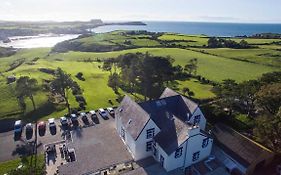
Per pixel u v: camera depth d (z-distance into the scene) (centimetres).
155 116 5162
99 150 4997
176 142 4456
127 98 5725
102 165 4553
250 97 6900
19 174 4344
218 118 6269
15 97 8406
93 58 16262
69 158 4928
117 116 5606
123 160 4734
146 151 4894
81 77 11194
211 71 13038
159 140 4712
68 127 6662
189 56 16038
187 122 4819
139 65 8181
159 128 4869
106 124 6153
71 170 4369
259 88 6738
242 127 6150
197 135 4544
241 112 7175
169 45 19900
